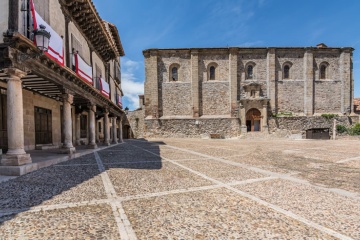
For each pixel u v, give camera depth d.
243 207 3.46
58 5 8.98
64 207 3.37
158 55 31.94
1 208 3.31
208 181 5.09
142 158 8.97
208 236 2.54
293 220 2.99
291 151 12.10
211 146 15.88
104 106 15.23
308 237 2.53
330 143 19.09
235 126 31.05
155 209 3.34
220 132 31.17
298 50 31.83
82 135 17.28
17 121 5.94
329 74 32.31
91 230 2.64
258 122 31.27
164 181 5.05
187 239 2.47
